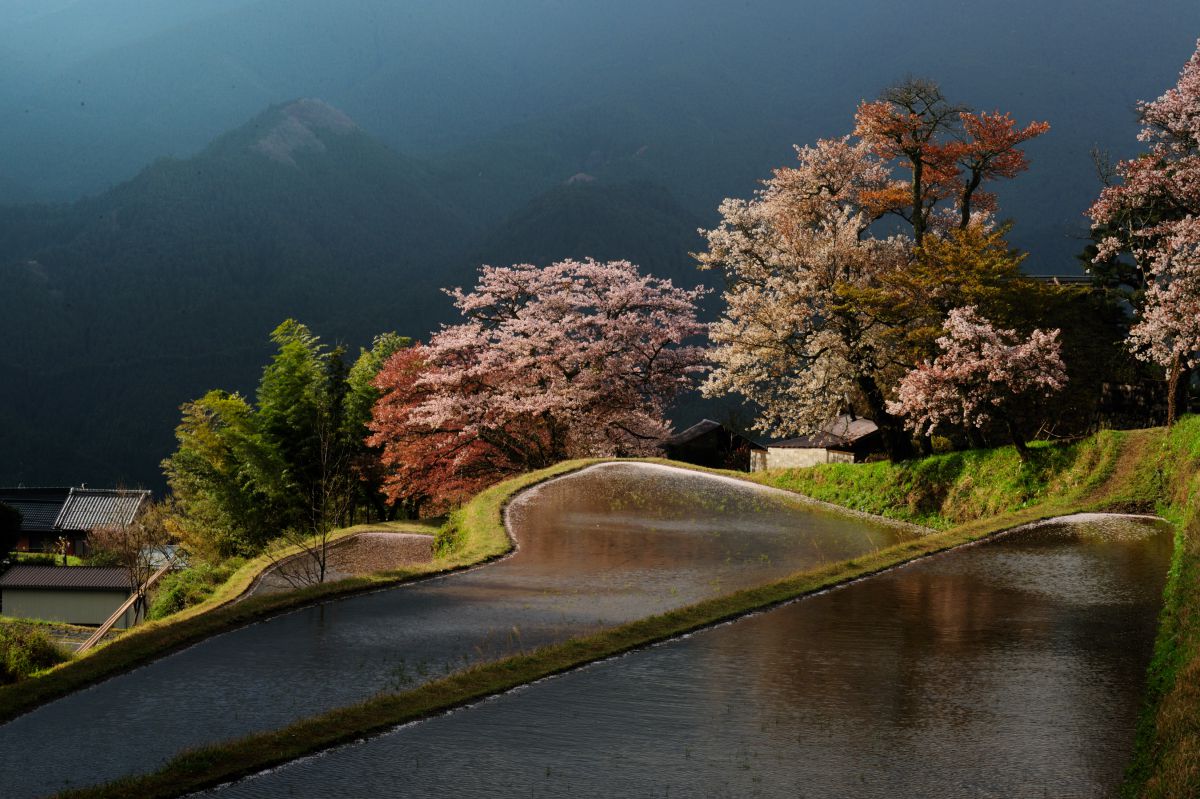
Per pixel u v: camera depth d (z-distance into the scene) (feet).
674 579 70.18
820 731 36.78
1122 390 120.88
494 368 163.32
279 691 44.39
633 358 173.17
